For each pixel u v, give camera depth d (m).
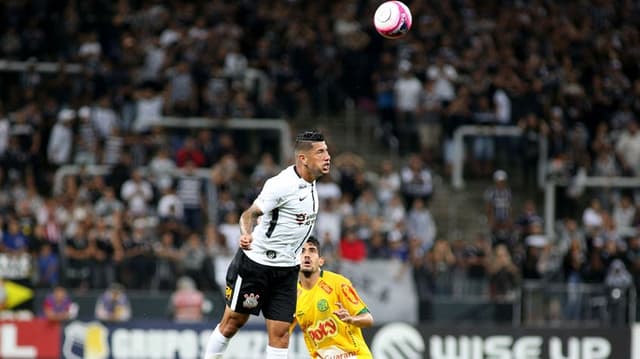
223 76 63.09
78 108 60.53
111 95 62.16
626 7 74.75
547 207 62.19
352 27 67.81
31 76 63.41
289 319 25.95
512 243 56.41
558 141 63.84
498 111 64.25
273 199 25.05
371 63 66.81
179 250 52.53
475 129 63.53
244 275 25.72
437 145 64.00
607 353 49.44
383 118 64.44
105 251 51.22
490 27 70.06
